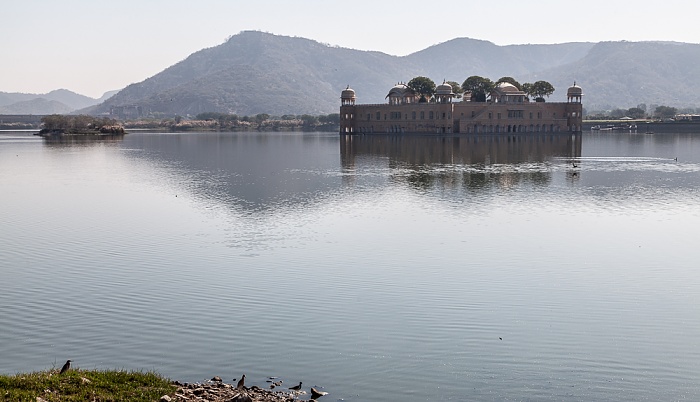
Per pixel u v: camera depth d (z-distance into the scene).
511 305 40.50
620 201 81.62
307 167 131.38
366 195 87.81
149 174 117.81
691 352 33.56
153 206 78.81
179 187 97.44
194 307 39.88
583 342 34.75
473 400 28.52
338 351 33.38
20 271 48.28
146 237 60.22
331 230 63.28
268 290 43.34
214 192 91.38
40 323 37.12
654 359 32.75
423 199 83.75
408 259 51.69
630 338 35.31
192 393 28.08
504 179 105.88
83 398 26.17
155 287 44.06
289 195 88.00
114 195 88.94
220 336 35.22
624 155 158.75
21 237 60.34
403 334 35.62
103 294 42.50
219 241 58.41
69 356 32.66
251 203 80.75
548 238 59.44
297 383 29.98
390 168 127.44
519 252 54.06
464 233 61.78
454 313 38.97
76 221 68.69
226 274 47.25
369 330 36.16
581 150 177.62
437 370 31.33
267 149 195.88
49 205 80.12
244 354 32.97
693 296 42.47
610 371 31.39
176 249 55.25
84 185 100.75
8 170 126.50
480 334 35.72
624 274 47.53
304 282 45.25
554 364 32.09
